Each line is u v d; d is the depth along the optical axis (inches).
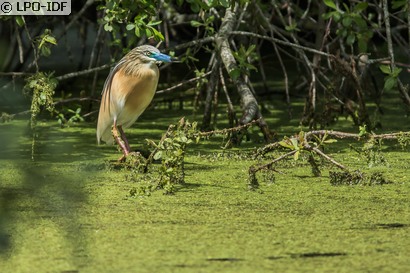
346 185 426.3
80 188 243.9
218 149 516.4
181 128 434.9
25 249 323.3
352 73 581.9
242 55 549.0
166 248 324.8
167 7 651.5
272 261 311.1
